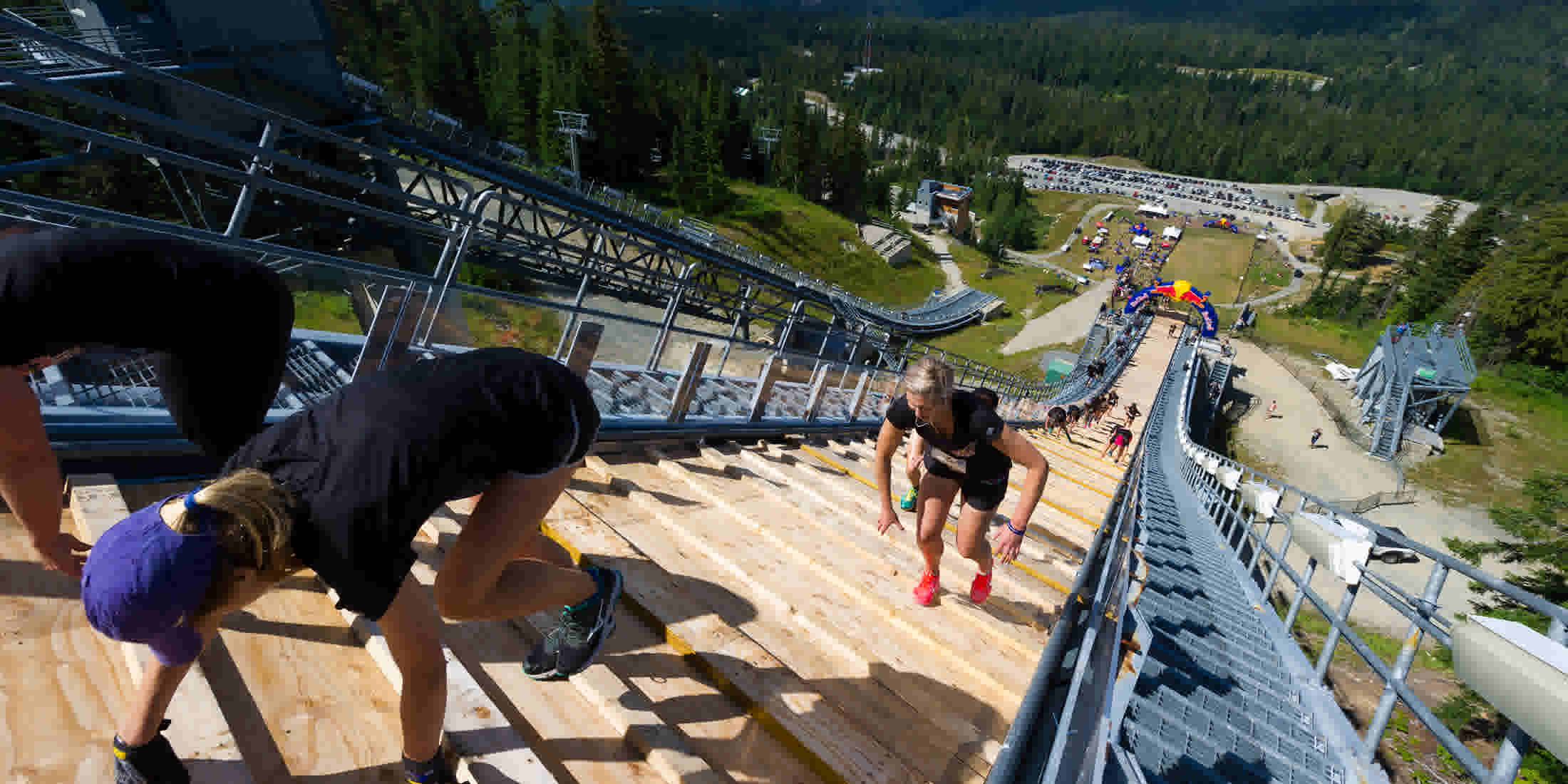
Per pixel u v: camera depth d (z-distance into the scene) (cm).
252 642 224
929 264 9512
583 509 404
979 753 269
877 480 346
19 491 144
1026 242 12012
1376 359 5284
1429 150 19038
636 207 4478
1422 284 8169
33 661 193
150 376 315
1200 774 341
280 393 361
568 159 7638
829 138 10225
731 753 239
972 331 7462
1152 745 349
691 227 4925
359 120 2575
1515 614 2470
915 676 311
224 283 160
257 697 205
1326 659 507
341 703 212
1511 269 6725
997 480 327
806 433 841
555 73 7975
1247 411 5278
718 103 9406
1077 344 6988
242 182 357
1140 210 14712
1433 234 8744
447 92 7756
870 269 8431
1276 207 16262
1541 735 199
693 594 336
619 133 8194
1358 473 4388
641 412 616
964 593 407
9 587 217
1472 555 2728
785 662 298
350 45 8031
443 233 432
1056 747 190
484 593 178
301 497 138
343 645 235
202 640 136
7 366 136
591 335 529
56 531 153
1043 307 8419
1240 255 11906
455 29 8925
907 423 320
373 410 147
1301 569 2688
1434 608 340
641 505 435
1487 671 220
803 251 8100
